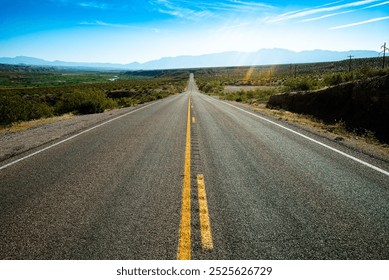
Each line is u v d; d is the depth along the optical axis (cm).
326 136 905
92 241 328
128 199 436
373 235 340
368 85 1030
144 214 387
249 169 575
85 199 439
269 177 529
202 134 952
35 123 1390
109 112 1777
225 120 1296
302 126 1103
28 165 626
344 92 1170
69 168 596
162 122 1246
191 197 441
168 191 465
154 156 677
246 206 411
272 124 1162
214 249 311
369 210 400
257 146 773
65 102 2152
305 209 403
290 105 1642
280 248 314
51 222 372
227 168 582
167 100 2984
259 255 303
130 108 2011
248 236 335
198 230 346
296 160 636
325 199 435
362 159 640
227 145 787
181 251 307
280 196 445
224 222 366
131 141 852
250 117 1399
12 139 941
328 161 627
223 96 3791
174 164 611
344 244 323
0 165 632
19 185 506
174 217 378
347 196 445
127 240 328
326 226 358
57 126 1207
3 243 330
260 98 2711
